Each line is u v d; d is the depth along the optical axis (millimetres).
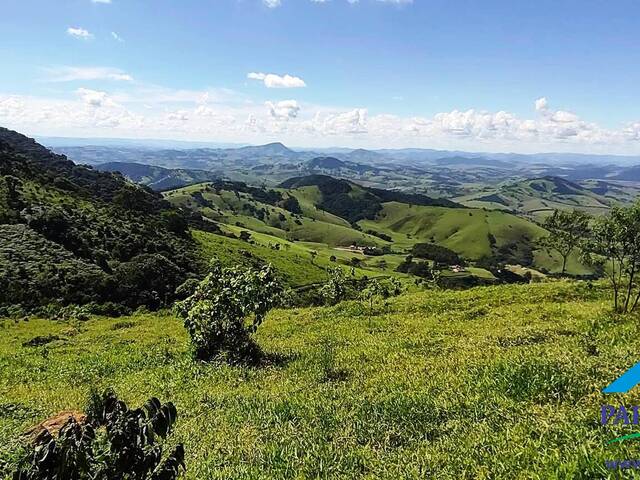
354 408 11031
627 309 19844
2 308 60781
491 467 7191
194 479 8289
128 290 75062
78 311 55781
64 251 82812
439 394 11164
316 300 72562
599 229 19625
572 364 11430
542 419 8555
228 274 20734
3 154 121562
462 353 15125
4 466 6957
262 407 12258
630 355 11898
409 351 16984
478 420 9242
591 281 32531
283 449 9156
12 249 76812
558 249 53625
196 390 15688
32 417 14305
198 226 160000
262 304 19812
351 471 8023
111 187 156500
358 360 16812
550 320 20156
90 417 5348
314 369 16250
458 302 28969
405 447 8672
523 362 12070
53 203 101438
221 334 20016
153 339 29891
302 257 157250
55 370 23031
